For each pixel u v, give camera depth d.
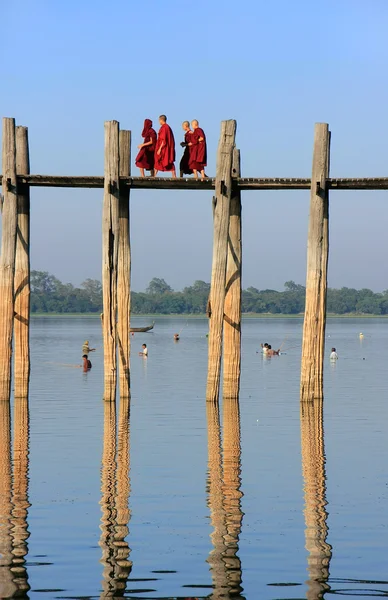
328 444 48.78
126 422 56.84
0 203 63.06
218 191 61.53
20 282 64.94
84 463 43.50
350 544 30.67
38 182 63.06
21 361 65.81
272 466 42.78
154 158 64.25
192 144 63.69
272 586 27.16
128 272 65.81
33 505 35.41
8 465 42.91
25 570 28.39
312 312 62.34
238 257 65.56
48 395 72.69
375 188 61.59
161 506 35.31
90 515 34.06
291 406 65.19
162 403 67.25
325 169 60.62
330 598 26.31
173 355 139.25
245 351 154.38
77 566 28.72
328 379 91.94
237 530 32.22
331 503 35.75
